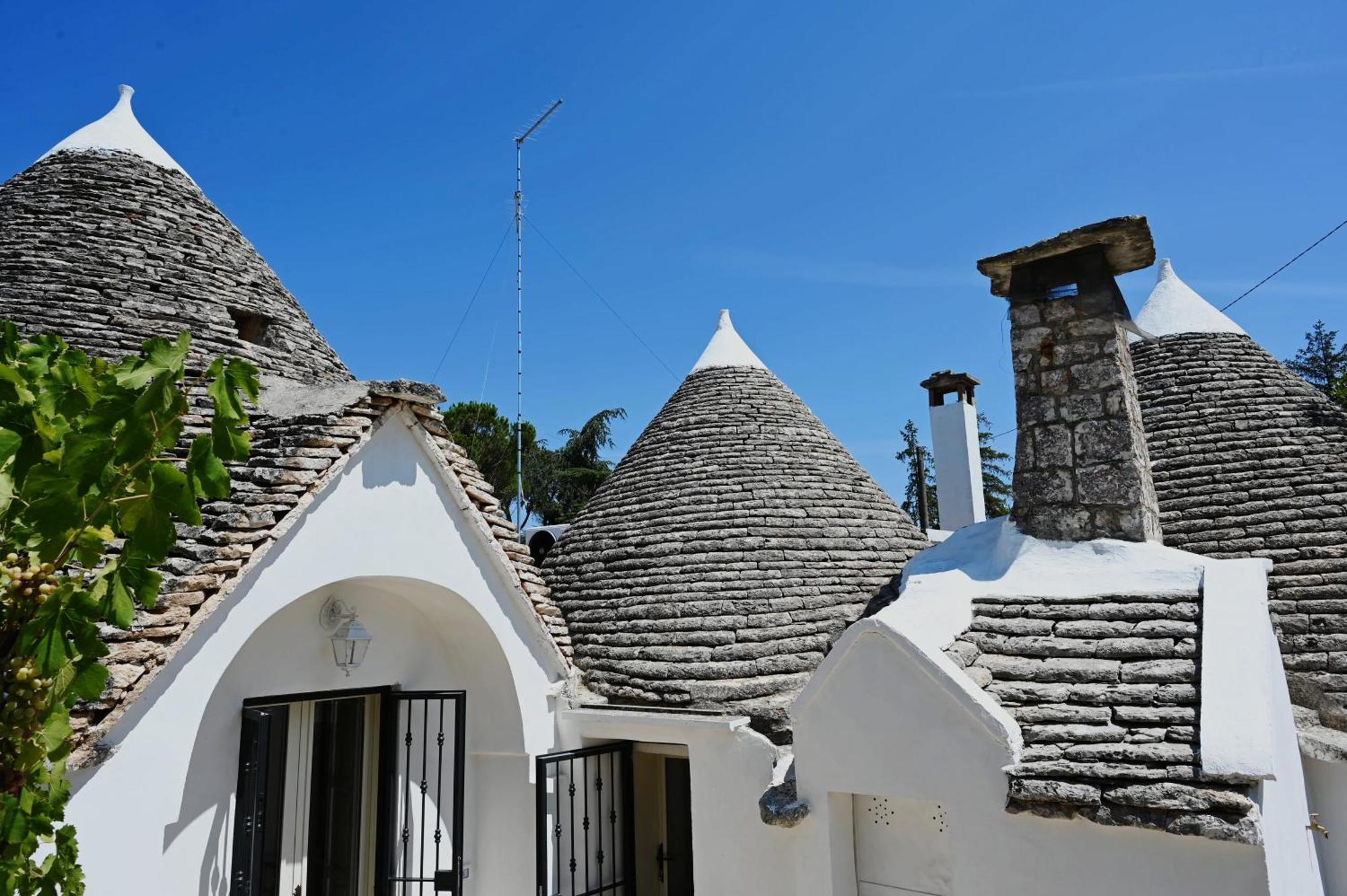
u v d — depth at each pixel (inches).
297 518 261.9
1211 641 214.8
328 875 319.9
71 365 141.3
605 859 339.0
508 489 1428.4
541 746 324.2
